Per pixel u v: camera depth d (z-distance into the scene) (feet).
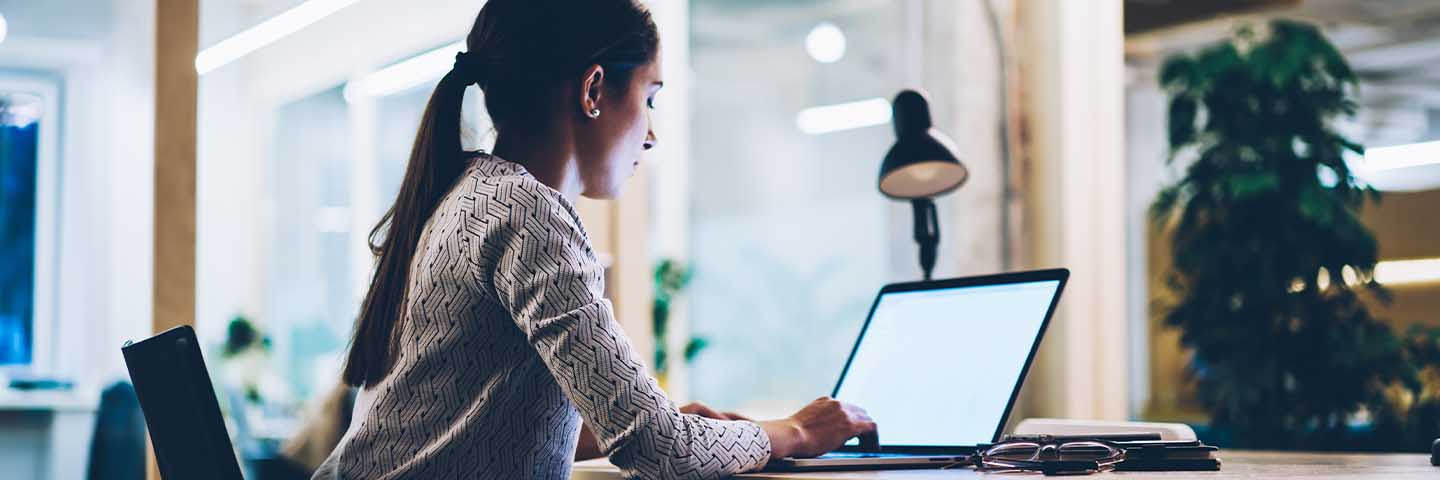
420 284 3.82
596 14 4.16
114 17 8.48
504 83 4.12
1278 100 13.69
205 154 8.82
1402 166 19.84
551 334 3.59
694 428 3.70
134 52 8.46
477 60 4.11
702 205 29.58
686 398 16.17
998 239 12.96
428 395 3.77
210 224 8.91
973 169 12.89
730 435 3.80
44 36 8.43
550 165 4.15
